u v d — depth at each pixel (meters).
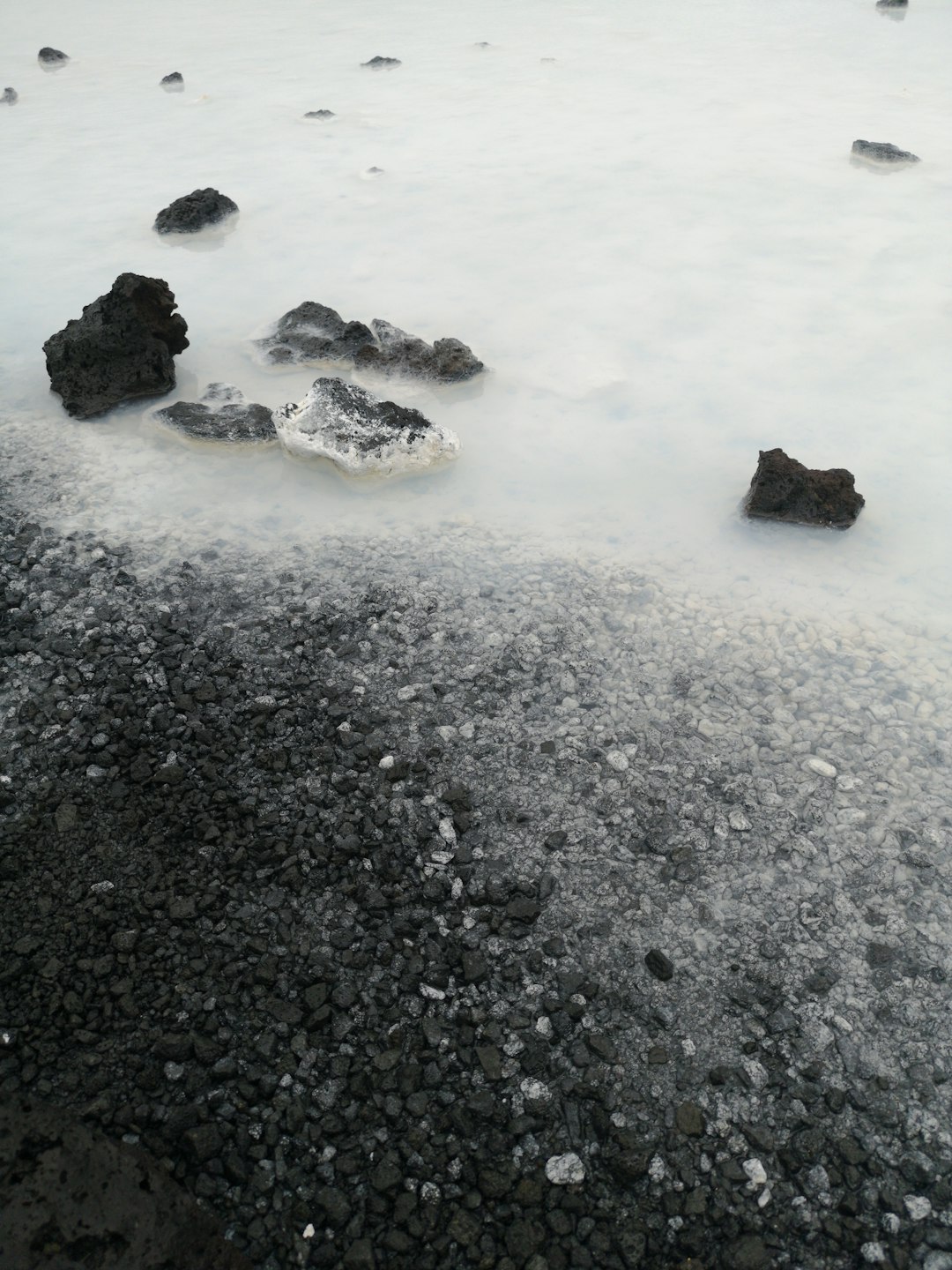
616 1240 1.22
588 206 3.11
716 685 1.74
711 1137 1.29
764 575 1.92
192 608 1.88
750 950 1.44
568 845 1.55
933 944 1.43
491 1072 1.34
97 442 2.28
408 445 2.14
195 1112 1.31
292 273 2.85
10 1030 1.37
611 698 1.72
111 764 1.65
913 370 2.38
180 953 1.44
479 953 1.44
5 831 1.57
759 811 1.58
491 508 2.08
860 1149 1.28
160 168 3.50
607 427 2.27
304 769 1.64
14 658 1.80
